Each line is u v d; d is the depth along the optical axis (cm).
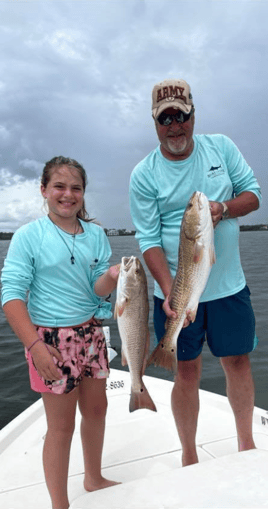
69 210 254
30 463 313
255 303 1232
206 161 292
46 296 251
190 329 291
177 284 256
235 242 295
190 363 294
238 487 184
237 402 297
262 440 333
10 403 581
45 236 252
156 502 179
